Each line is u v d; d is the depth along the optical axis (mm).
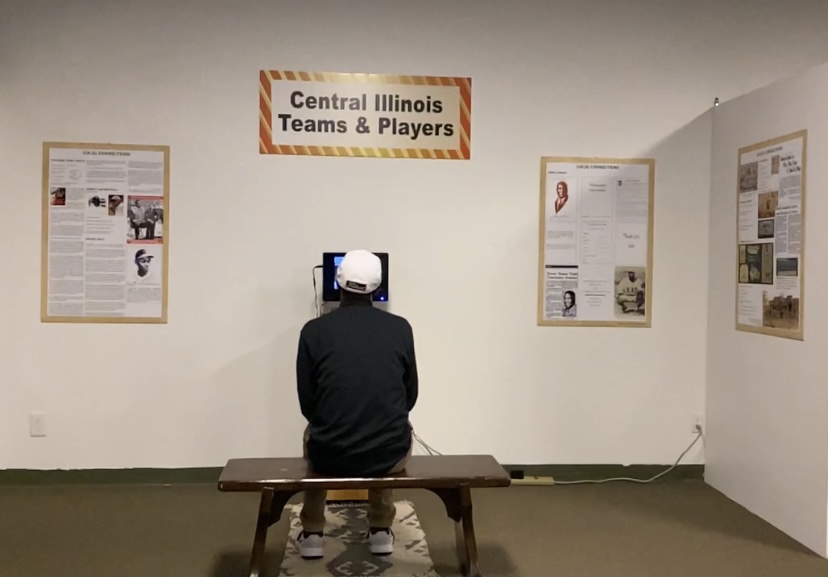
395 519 3506
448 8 4070
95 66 3918
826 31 4203
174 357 3998
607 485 4133
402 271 4105
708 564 3047
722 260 4039
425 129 4086
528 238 4152
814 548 3188
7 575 2859
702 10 4184
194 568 2947
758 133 3672
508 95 4117
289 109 4016
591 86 4152
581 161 4156
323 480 2723
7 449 3938
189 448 4023
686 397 4207
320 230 4051
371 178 4074
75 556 3053
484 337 4152
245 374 4035
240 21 3977
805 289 3262
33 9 3879
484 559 3072
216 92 3979
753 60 4211
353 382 2771
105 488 3934
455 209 4117
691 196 4219
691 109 4199
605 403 4211
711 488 4098
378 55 4051
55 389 3949
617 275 4195
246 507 3672
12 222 3904
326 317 2908
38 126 3900
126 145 3939
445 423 4152
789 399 3379
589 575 2926
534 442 4188
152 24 3936
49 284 3924
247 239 4020
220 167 3992
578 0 4125
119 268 3957
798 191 3320
